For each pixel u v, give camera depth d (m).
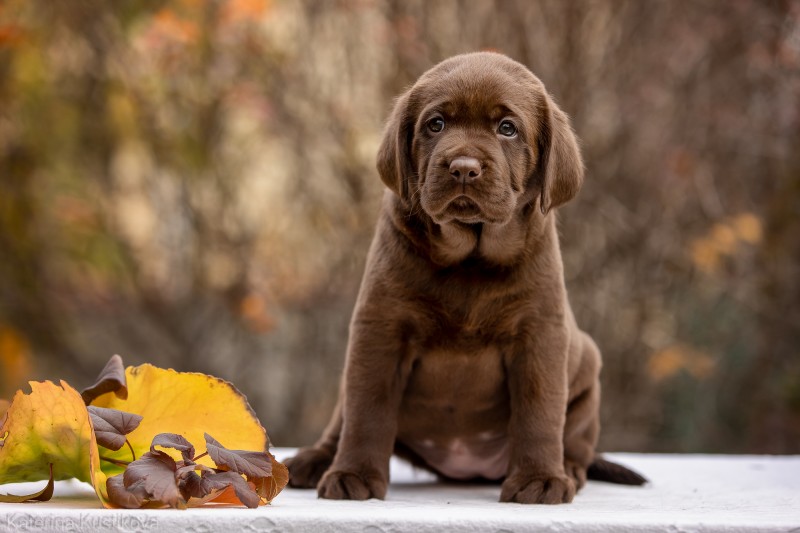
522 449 5.03
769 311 11.49
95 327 12.34
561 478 4.93
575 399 5.89
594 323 11.11
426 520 3.96
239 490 4.27
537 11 10.81
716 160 11.31
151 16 10.98
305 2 11.29
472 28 10.87
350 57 11.18
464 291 5.05
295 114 11.19
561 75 10.78
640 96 11.02
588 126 10.92
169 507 4.25
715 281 11.55
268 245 11.55
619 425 11.27
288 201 11.53
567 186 5.23
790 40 11.21
